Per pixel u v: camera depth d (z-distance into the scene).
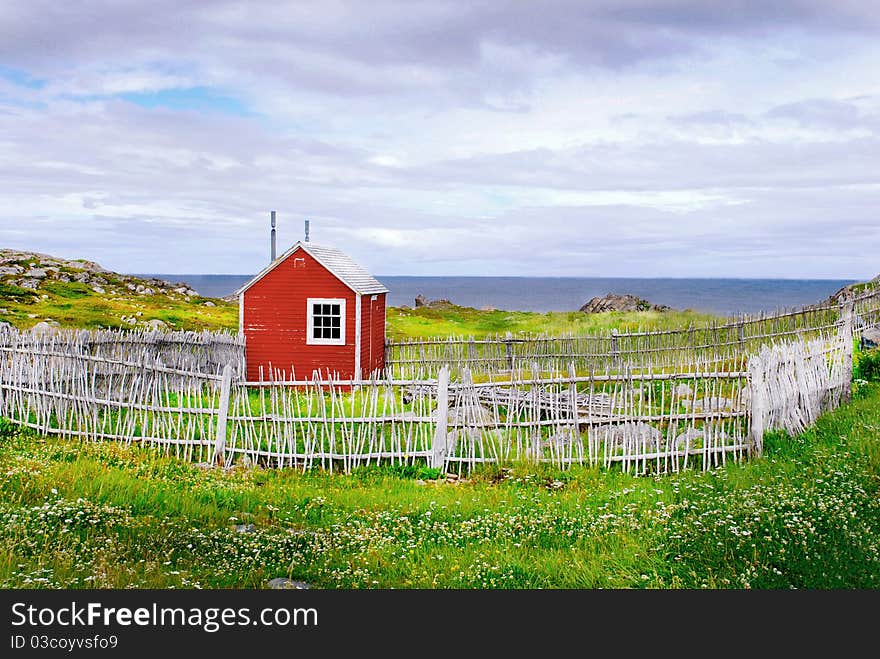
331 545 10.80
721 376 15.97
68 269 71.19
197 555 10.05
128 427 17.20
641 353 28.45
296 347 27.88
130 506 12.16
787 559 9.05
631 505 12.51
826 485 11.83
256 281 27.98
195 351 24.14
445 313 66.81
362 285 28.34
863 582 8.43
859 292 34.16
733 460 15.62
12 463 13.98
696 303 191.25
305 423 18.30
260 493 13.98
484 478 15.66
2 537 9.61
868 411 17.89
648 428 16.52
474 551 10.47
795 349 17.34
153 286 73.81
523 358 29.25
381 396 23.02
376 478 15.48
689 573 9.08
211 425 16.61
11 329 18.69
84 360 17.44
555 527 11.63
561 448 15.90
